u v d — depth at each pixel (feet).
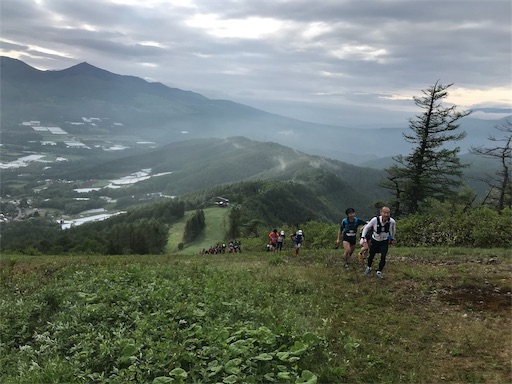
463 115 128.77
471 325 26.86
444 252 57.06
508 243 63.36
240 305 27.81
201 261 63.46
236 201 617.62
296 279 39.50
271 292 35.14
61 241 319.88
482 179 141.38
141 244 362.53
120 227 394.11
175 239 462.60
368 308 30.91
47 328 25.75
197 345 21.26
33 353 22.16
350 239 45.39
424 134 131.23
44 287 35.96
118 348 20.42
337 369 19.97
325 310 30.17
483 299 32.32
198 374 18.34
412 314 29.53
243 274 42.88
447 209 124.26
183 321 24.30
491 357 22.18
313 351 21.89
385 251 39.63
